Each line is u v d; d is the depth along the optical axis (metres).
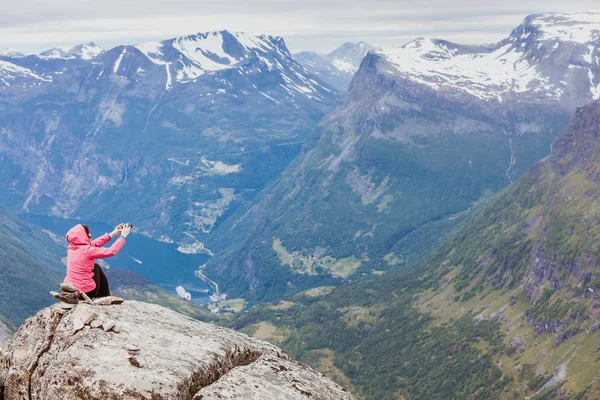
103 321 20.64
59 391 18.80
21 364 20.48
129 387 18.22
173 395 18.38
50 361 19.95
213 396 19.25
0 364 21.05
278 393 20.47
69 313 21.19
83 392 18.47
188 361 19.84
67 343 19.92
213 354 20.84
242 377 20.62
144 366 19.08
